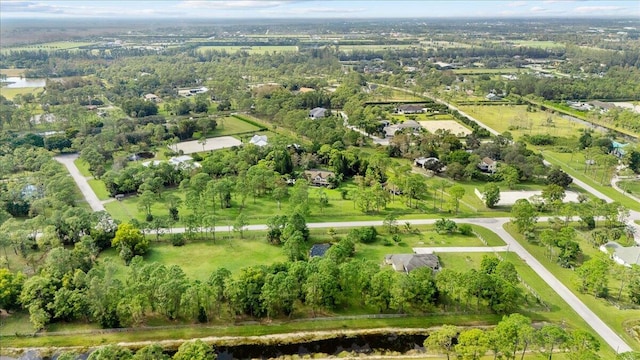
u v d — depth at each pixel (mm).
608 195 159250
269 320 92938
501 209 147375
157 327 90250
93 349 84938
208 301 89188
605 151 195000
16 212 137750
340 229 131750
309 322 92562
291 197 142500
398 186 155250
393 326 91750
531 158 180500
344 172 178375
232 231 130125
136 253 115062
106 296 89875
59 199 137500
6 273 95438
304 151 196875
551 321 92125
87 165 186250
